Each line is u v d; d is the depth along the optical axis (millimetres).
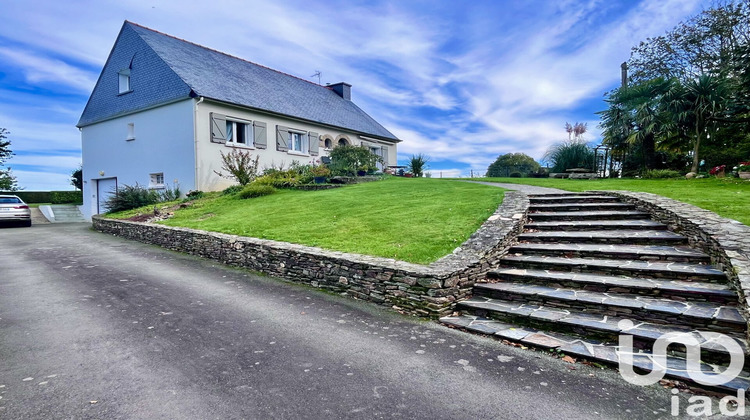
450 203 9680
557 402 2994
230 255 8367
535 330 4398
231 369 3539
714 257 5094
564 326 4293
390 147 27906
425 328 4625
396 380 3346
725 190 9453
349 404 2963
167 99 16609
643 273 5105
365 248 6785
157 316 5004
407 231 7625
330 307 5430
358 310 5301
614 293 4832
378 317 5023
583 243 6621
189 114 15945
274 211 11227
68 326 4637
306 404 2961
